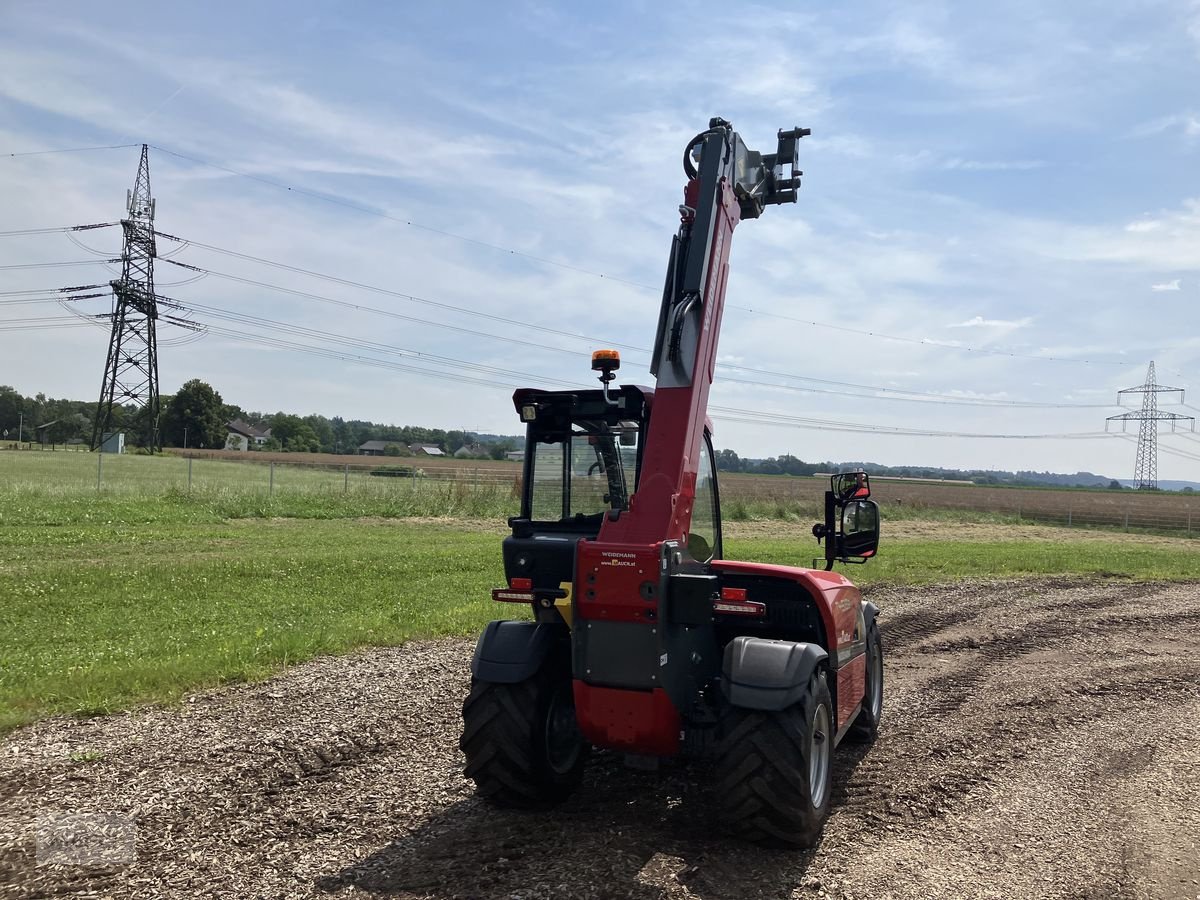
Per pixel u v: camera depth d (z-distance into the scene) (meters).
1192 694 8.07
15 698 6.42
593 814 4.86
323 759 5.61
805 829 4.26
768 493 41.41
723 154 4.95
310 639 8.59
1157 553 25.02
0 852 4.18
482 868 4.09
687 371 4.59
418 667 7.97
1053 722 7.02
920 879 4.10
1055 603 13.70
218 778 5.19
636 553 4.18
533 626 4.94
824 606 5.00
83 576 12.27
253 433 128.38
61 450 75.25
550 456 5.45
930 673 8.81
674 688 4.35
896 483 90.00
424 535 21.50
